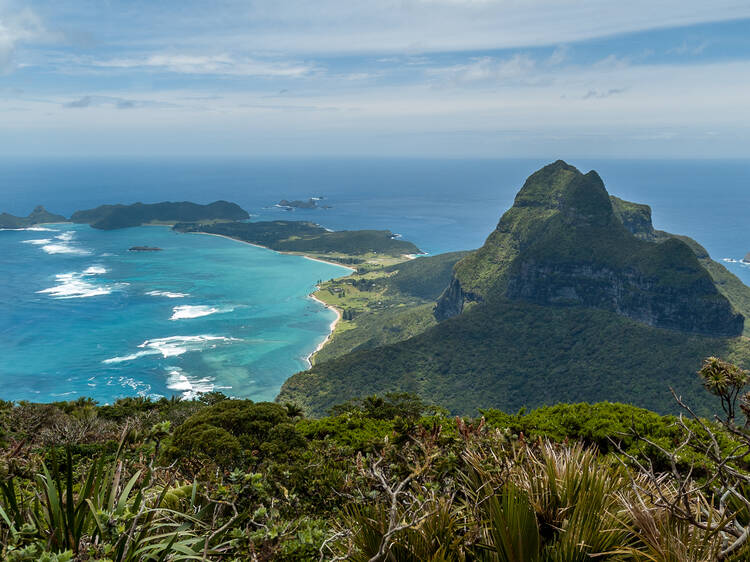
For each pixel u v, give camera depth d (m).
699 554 3.28
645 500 3.96
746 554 3.21
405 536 3.80
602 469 4.01
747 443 3.84
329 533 4.53
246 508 4.47
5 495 3.35
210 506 4.41
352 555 3.95
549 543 3.74
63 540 3.10
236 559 3.63
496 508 3.78
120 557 3.04
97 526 3.11
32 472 3.83
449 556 3.61
